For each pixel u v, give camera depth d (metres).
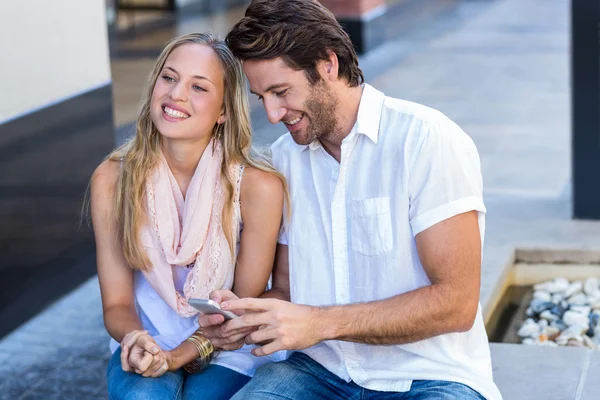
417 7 17.12
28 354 4.86
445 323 2.78
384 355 2.95
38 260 5.35
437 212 2.77
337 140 2.95
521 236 5.75
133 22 14.38
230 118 3.13
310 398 2.98
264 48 2.75
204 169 3.13
